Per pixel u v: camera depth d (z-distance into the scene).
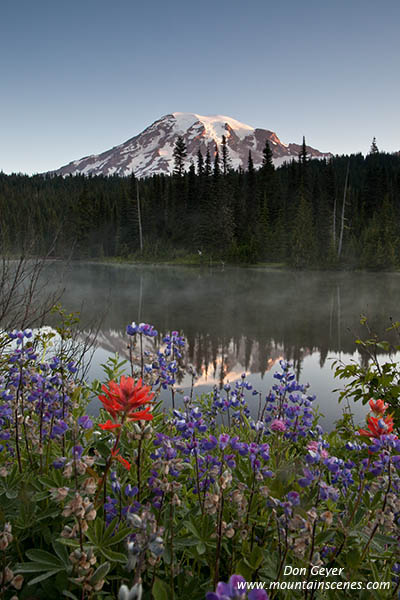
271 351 13.70
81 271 59.50
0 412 2.40
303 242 61.38
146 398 1.61
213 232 69.94
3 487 2.01
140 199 83.06
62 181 146.12
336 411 7.11
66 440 2.47
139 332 2.96
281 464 2.44
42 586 1.64
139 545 1.24
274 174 74.81
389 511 1.78
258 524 1.96
